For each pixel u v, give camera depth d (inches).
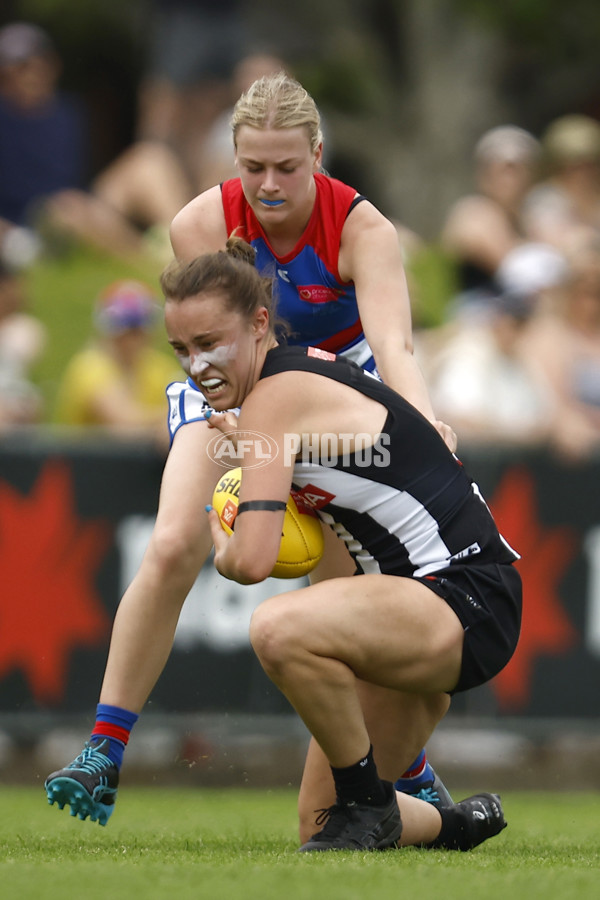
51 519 866.8
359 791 439.8
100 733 508.4
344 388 432.1
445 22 1688.0
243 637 859.4
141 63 1560.0
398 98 1705.2
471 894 342.0
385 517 433.7
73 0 1595.7
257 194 481.7
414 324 1114.1
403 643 424.2
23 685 863.1
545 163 1252.5
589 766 913.5
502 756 896.9
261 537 419.8
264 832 553.6
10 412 1010.7
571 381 998.4
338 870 381.4
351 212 501.0
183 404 529.7
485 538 445.7
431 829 468.8
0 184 1237.7
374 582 427.2
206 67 1296.8
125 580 871.1
